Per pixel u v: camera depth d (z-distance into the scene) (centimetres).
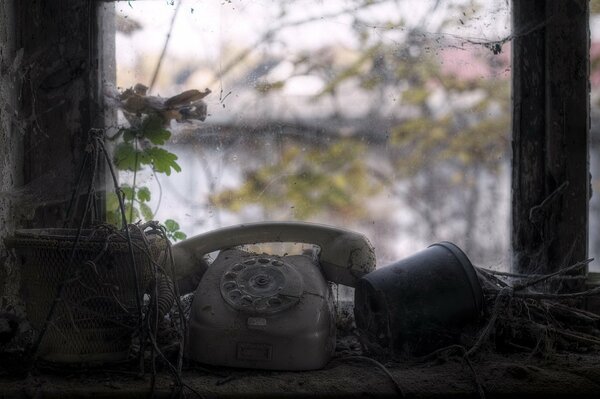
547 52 114
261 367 98
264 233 109
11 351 102
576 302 113
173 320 108
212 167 129
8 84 113
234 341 98
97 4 117
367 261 106
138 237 98
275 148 135
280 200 136
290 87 135
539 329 104
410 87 141
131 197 121
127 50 124
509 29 119
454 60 133
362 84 139
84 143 117
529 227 116
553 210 114
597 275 118
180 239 122
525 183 116
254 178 133
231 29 128
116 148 120
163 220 126
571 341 107
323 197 140
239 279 104
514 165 117
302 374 98
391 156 142
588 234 115
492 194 140
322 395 94
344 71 137
